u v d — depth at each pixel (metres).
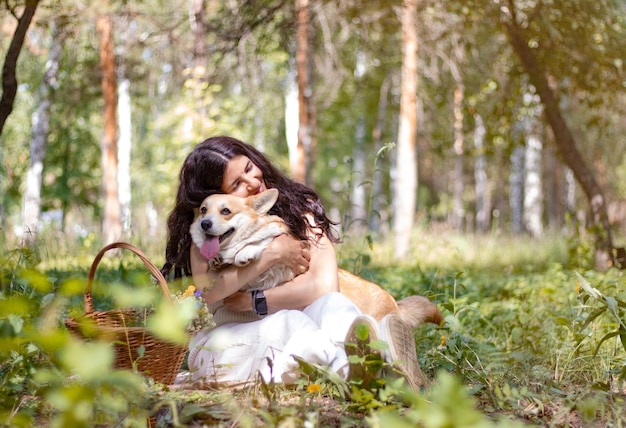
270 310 3.99
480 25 11.73
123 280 6.39
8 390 3.22
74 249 10.07
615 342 4.73
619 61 12.28
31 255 4.67
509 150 13.01
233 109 15.27
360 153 26.66
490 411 3.57
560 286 7.84
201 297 3.74
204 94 12.71
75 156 20.36
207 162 4.12
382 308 4.18
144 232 9.95
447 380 2.19
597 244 10.59
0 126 6.46
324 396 3.65
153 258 8.62
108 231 14.45
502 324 5.77
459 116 15.95
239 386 3.81
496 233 15.89
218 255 3.92
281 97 22.52
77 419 2.22
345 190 6.86
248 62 13.60
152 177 22.94
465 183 38.19
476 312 5.57
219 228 3.86
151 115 24.78
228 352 3.95
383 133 27.59
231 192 4.14
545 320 5.66
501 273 11.39
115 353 3.35
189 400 3.44
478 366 4.24
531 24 10.78
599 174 26.14
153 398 3.26
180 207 4.23
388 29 13.16
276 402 3.46
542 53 11.14
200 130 12.74
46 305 3.48
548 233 16.16
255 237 3.91
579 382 4.23
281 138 25.44
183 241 4.20
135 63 15.38
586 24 10.71
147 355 3.42
